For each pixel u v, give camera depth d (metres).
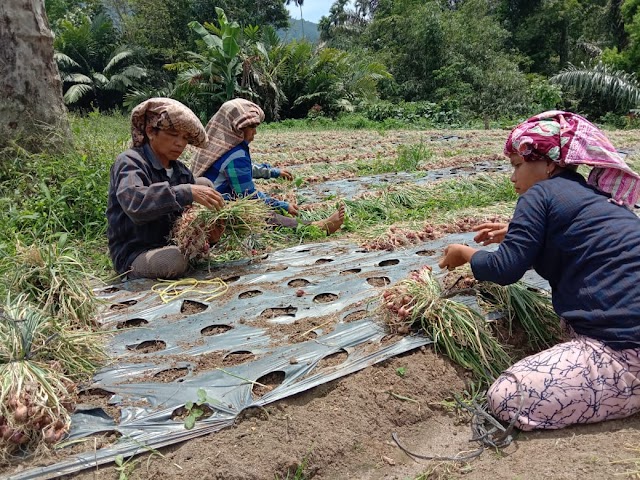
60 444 2.12
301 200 6.14
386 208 5.71
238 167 4.48
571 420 2.29
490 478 2.05
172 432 2.20
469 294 3.18
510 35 29.59
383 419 2.42
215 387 2.46
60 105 6.21
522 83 24.55
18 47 5.74
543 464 2.08
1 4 5.61
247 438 2.21
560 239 2.41
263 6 38.03
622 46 30.83
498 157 9.64
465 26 27.44
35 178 5.50
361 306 3.20
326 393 2.48
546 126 2.54
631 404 2.28
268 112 22.11
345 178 7.94
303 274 3.84
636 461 2.02
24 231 4.82
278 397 2.38
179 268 3.76
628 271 2.27
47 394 2.20
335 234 4.95
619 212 2.41
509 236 2.48
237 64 20.98
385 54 28.77
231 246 3.99
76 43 28.22
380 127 20.06
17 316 2.57
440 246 4.39
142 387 2.48
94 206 5.09
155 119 3.55
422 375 2.63
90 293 3.24
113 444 2.14
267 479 2.07
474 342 2.76
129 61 29.14
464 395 2.61
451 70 25.58
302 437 2.23
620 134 14.32
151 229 3.83
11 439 2.05
